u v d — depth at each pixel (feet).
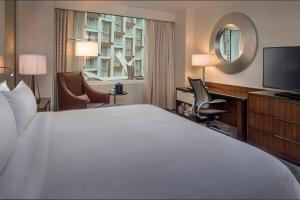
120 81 17.43
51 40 13.61
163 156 4.50
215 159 4.37
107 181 3.57
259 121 10.62
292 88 9.91
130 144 5.17
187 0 15.06
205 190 3.52
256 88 12.99
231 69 14.52
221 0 14.94
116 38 17.11
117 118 7.52
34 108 7.60
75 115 7.96
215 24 15.52
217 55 15.60
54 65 14.78
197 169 3.98
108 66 17.10
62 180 3.58
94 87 16.63
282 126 9.60
